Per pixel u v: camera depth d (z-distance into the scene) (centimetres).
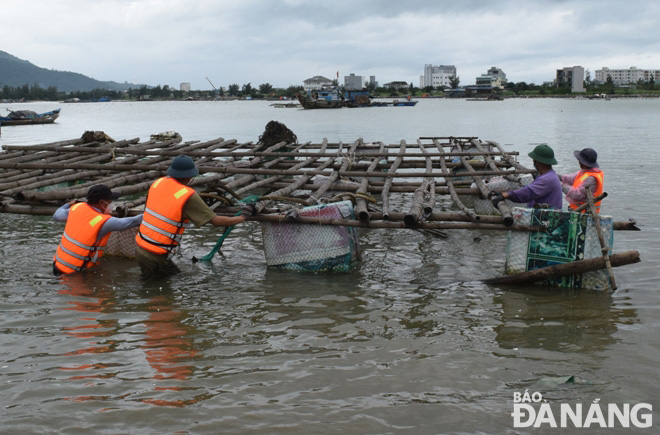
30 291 706
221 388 466
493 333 577
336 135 3472
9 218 1134
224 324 604
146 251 739
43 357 523
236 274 783
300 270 802
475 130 3828
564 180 864
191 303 669
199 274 782
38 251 892
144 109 11325
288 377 486
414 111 8375
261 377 486
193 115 7412
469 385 472
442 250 910
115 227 762
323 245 788
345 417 425
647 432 405
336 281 755
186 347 545
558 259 716
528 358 520
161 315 630
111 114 8300
